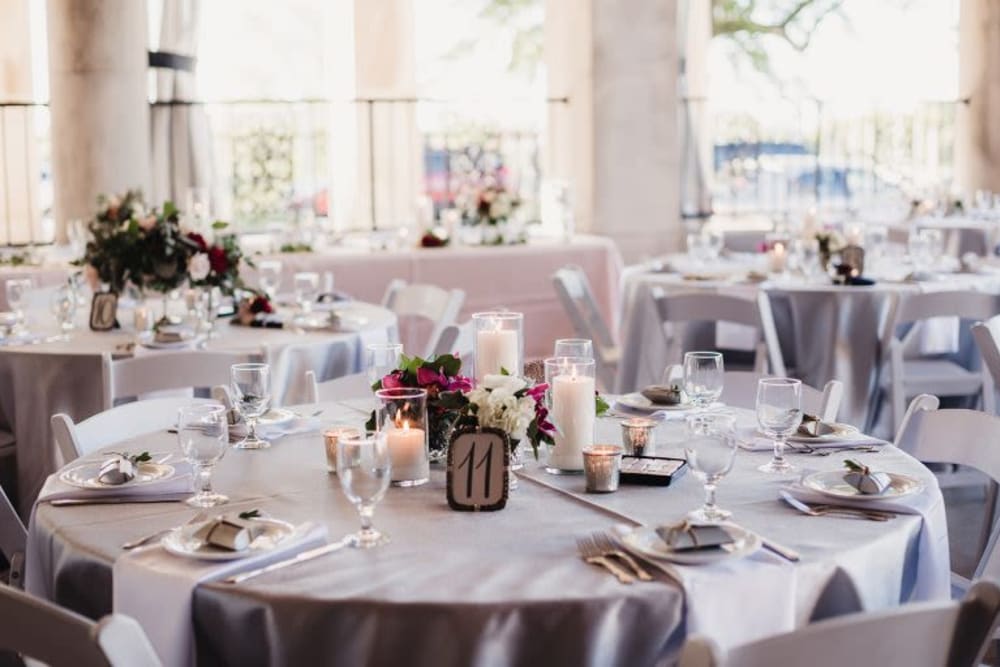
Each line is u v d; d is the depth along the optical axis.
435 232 7.92
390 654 1.86
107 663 1.60
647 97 9.02
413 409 2.51
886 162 11.38
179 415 2.31
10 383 4.31
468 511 2.31
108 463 2.50
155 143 8.34
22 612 1.69
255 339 4.59
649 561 1.99
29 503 4.31
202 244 4.68
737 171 10.95
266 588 1.92
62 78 7.56
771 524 2.22
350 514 2.31
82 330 4.80
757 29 12.64
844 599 2.05
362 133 9.21
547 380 2.59
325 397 3.53
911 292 5.34
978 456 2.78
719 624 1.93
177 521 2.28
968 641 1.73
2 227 8.48
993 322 4.18
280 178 9.73
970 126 10.90
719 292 5.77
